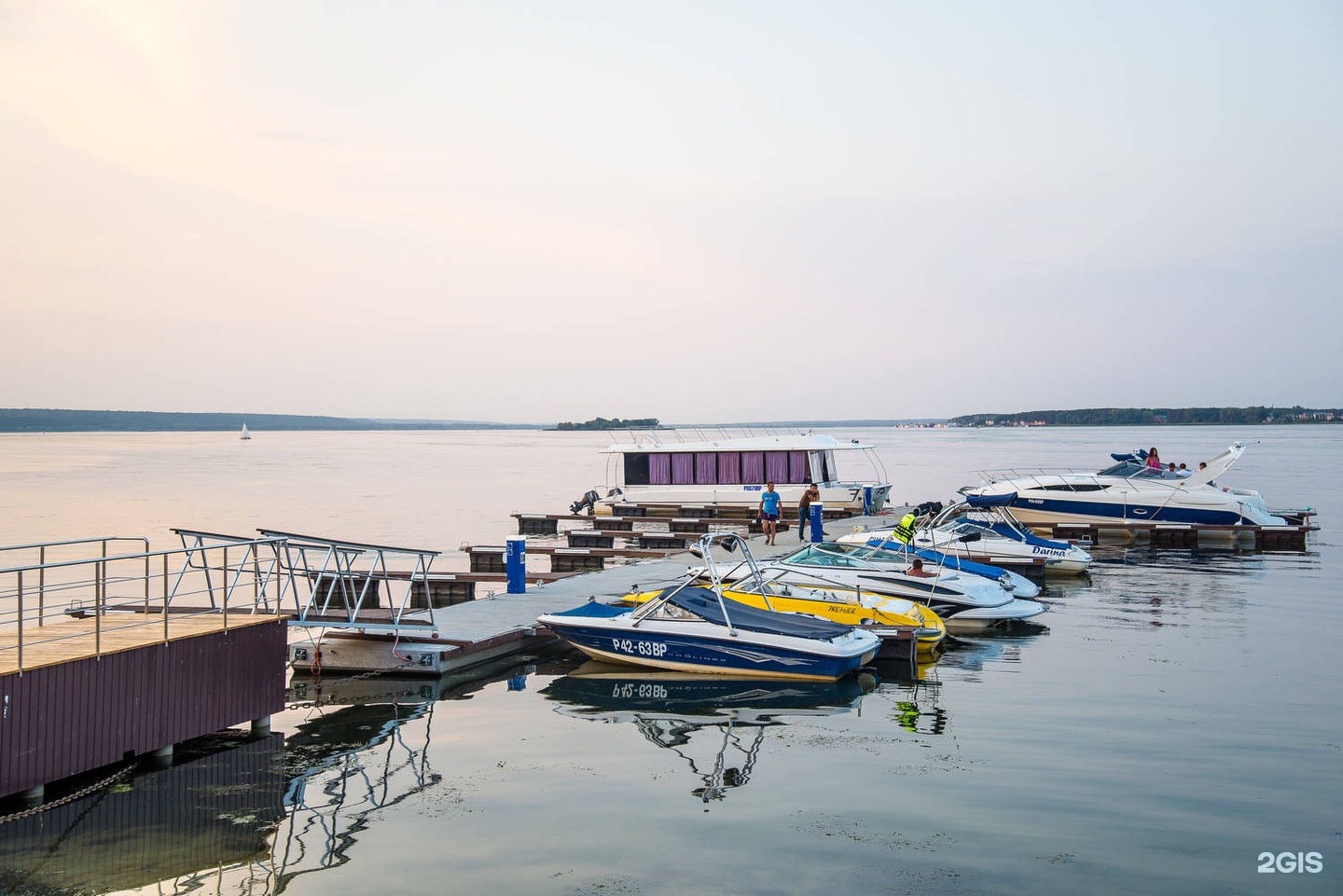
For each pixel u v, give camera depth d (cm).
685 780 1036
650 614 1575
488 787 1020
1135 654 1628
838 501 3872
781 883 791
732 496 4006
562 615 1647
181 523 3897
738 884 789
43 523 3878
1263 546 3153
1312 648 1647
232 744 1170
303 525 3888
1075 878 796
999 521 3300
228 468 9112
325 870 822
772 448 3991
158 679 1037
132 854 857
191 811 954
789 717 1288
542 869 820
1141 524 3344
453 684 1475
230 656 1132
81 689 956
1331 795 968
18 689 902
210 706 1102
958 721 1252
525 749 1154
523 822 920
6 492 5706
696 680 1505
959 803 959
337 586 2264
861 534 2727
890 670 1552
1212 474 3316
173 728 1055
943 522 2695
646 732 1223
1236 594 2239
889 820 918
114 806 966
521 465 9819
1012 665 1570
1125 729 1194
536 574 2311
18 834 898
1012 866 819
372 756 1127
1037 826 900
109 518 4094
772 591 1814
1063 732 1188
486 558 2791
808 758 1109
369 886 792
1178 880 792
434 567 2848
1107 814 926
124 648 1002
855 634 1530
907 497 5159
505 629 1644
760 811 943
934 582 1895
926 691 1416
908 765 1075
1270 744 1127
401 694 1419
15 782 899
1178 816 920
